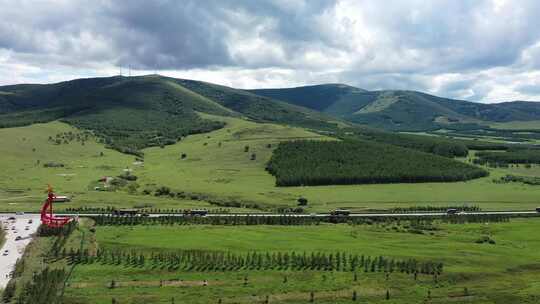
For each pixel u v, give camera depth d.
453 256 186.88
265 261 177.00
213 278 162.62
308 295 151.88
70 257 178.88
